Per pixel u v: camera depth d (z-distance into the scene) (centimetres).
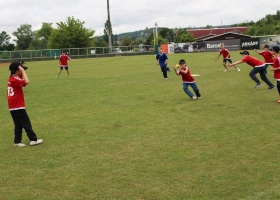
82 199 460
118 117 930
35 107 1156
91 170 558
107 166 572
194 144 662
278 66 992
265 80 1276
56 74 2503
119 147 669
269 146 627
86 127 840
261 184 475
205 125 798
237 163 554
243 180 490
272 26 7044
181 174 522
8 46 9931
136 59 4284
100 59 4859
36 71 2914
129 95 1300
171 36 9419
